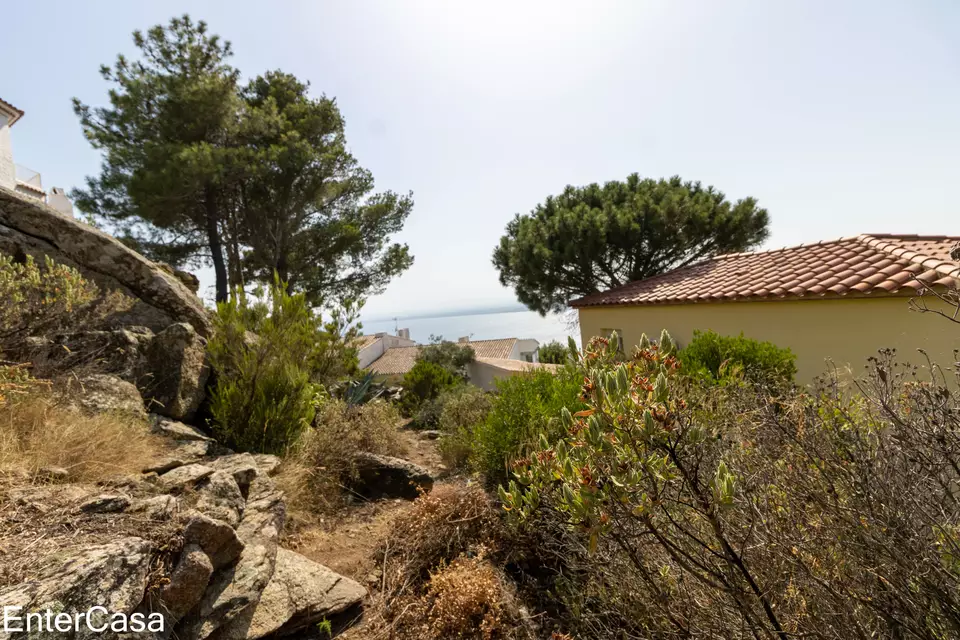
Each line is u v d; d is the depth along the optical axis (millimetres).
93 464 2455
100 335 4070
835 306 5793
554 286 15945
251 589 2098
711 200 14992
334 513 3869
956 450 1765
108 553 1631
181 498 2369
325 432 4785
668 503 1973
